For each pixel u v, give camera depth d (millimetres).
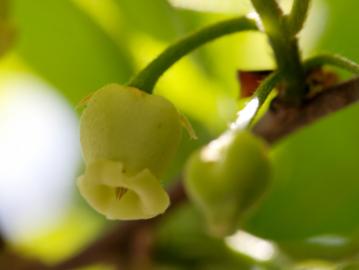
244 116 79
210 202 82
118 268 111
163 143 77
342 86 85
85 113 78
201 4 106
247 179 81
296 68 82
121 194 78
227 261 107
